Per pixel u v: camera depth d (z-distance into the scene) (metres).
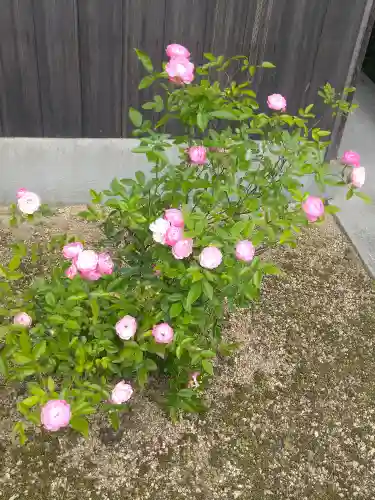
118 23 2.63
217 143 1.83
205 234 1.69
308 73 2.92
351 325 2.56
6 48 2.65
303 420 2.19
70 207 3.09
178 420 2.13
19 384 2.14
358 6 2.74
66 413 1.47
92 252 1.58
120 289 1.79
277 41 2.79
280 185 1.92
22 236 2.82
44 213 2.07
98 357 1.85
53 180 3.04
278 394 2.27
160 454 2.04
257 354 2.40
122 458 2.01
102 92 2.82
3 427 2.05
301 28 2.77
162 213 1.84
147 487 1.94
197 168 1.95
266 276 2.74
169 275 1.66
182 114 1.85
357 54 2.91
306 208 1.70
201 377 2.06
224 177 1.90
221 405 2.20
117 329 1.67
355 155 1.99
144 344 1.74
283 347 2.44
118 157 3.00
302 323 2.55
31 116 2.86
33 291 1.82
